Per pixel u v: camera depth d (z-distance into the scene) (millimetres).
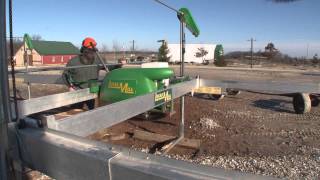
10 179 1391
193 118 7531
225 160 5109
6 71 1352
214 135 6457
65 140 1250
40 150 1286
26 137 1342
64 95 3068
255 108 9336
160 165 988
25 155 1372
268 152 5574
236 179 872
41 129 1385
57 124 1507
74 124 1599
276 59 63219
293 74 27172
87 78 6008
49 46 50438
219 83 4566
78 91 3477
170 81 5062
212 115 8086
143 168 974
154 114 6516
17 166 1399
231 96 11297
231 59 66812
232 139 6273
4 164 1375
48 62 49125
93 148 1154
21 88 12719
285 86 4141
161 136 5852
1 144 1369
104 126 1810
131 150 1116
